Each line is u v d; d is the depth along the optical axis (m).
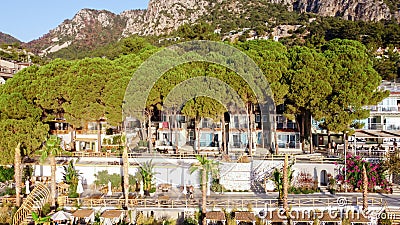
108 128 46.78
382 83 55.28
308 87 39.97
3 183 33.97
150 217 27.39
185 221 26.81
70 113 37.72
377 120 48.25
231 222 26.17
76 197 30.19
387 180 34.75
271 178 32.62
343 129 39.53
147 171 32.16
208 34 75.75
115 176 33.81
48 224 25.47
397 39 113.69
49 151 28.83
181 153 36.47
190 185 31.94
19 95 37.00
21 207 26.31
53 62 42.16
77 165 34.28
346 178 33.94
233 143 38.47
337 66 41.69
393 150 39.66
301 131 47.31
